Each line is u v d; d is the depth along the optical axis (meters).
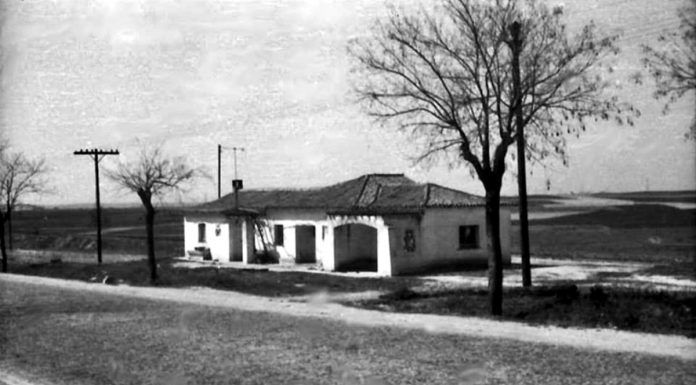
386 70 27.12
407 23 26.75
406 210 41.72
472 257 43.94
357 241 45.88
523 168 31.64
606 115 25.70
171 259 56.69
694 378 15.90
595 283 33.41
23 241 84.19
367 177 48.28
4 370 18.52
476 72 25.78
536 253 51.66
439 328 23.09
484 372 17.00
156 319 26.47
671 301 25.19
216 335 22.91
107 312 28.47
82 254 66.25
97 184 54.91
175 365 18.72
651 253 48.94
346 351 19.94
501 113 25.69
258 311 27.88
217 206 55.47
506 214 44.62
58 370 18.39
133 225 101.62
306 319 25.58
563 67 25.56
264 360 19.05
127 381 17.11
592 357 18.19
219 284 37.09
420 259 42.12
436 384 16.14
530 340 20.69
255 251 52.19
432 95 26.36
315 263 49.81
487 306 26.70
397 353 19.45
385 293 32.53
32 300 32.50
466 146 25.91
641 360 17.75
